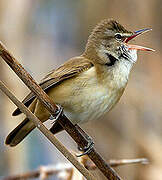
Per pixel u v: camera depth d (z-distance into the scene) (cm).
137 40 1390
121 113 1298
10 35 1306
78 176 938
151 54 1370
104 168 897
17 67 814
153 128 1281
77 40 1420
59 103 978
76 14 1449
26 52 1323
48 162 1309
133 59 1041
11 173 1212
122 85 1018
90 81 974
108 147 1271
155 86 1323
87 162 962
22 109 778
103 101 988
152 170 1218
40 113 985
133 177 1223
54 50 1371
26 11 1339
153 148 1245
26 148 1275
